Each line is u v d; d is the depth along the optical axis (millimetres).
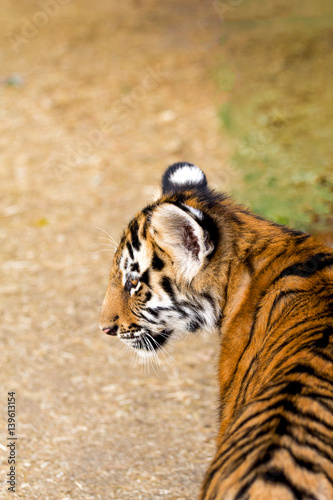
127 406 9500
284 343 4867
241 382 5340
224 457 4027
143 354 6742
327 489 3580
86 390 9922
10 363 10586
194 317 6203
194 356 10773
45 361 10680
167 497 7480
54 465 8117
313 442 3789
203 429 8914
